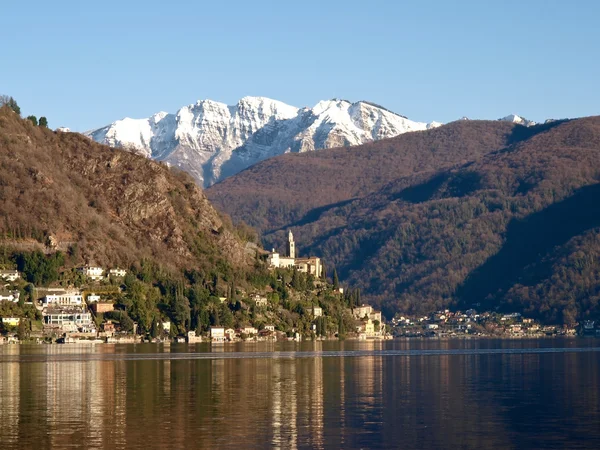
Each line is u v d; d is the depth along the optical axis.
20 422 189.75
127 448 166.00
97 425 186.25
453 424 188.50
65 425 186.38
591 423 189.62
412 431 181.25
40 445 168.38
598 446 168.38
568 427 185.38
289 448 166.00
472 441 172.38
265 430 181.62
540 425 187.62
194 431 180.38
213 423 188.88
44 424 187.50
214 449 165.12
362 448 166.38
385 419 194.00
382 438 174.75
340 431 180.88
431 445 169.12
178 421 191.12
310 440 172.50
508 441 172.38
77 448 166.00
